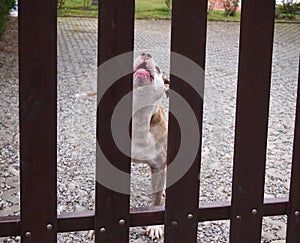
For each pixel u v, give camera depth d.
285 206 1.86
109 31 1.62
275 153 4.20
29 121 1.62
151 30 11.35
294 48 9.50
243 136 1.77
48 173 1.67
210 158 4.01
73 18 13.19
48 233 1.71
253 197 1.83
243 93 1.73
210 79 6.78
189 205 1.79
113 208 1.74
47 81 1.61
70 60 7.84
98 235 1.75
